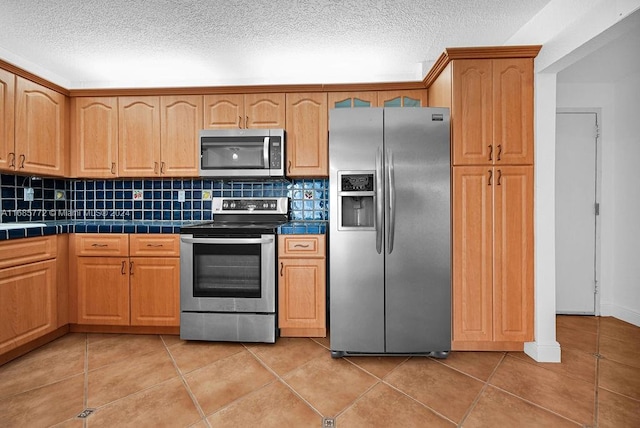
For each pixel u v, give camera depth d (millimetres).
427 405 1663
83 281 2545
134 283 2520
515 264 2164
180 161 2789
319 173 2750
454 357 2164
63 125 2734
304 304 2432
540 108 2125
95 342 2406
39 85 2514
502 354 2201
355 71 2854
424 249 2137
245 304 2361
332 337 2152
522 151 2146
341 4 1947
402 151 2131
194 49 2447
